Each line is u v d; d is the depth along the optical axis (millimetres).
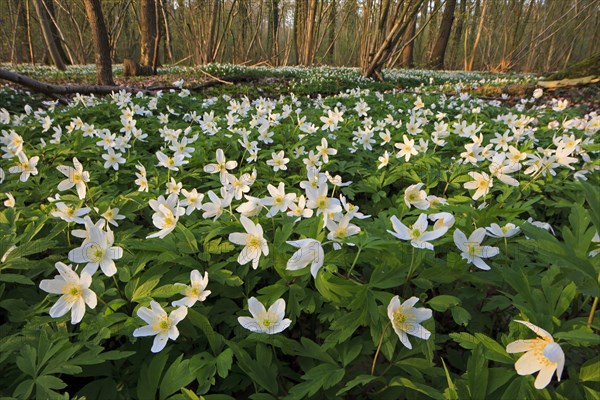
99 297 1961
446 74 23906
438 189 4273
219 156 3449
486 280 1988
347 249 2223
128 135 4973
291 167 4715
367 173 4406
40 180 4285
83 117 6789
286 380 1942
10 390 1691
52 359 1654
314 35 31953
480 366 1524
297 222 2510
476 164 3984
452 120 7555
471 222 2445
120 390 1804
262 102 6930
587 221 1824
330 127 5418
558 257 1544
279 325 1772
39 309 2064
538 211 3742
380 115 7867
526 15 33000
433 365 1744
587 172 4020
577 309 1916
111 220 2789
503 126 6293
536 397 1440
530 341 1412
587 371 1464
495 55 35469
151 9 20594
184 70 20031
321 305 2055
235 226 2432
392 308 1613
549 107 9305
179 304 1885
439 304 1873
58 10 31391
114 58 31906
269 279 2443
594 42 35750
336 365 1780
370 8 20000
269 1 31531
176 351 1959
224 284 2225
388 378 1811
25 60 37938
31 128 6039
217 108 8133
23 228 2816
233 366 1907
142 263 2168
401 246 2109
